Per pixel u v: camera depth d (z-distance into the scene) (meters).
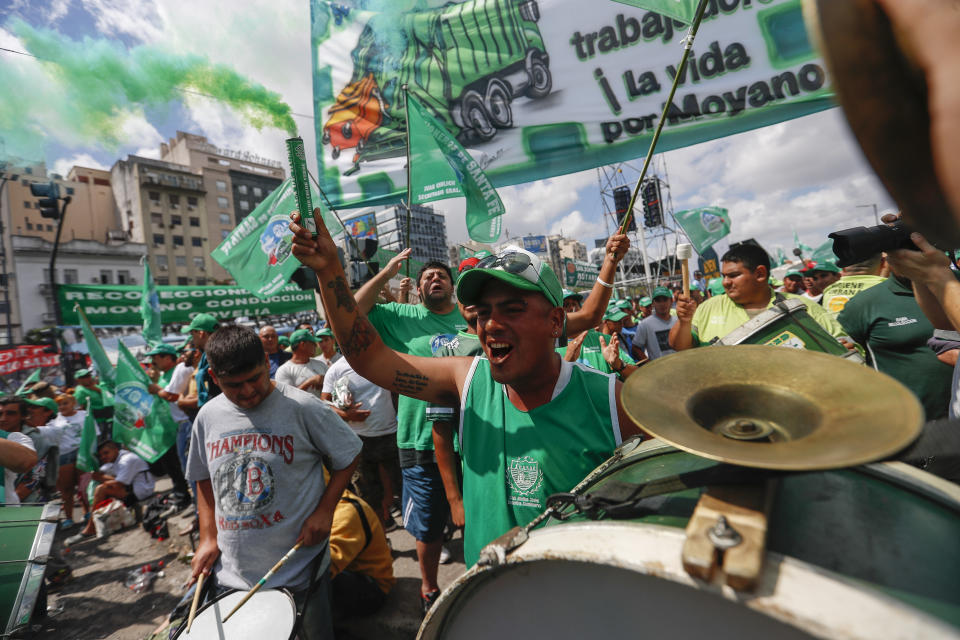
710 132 4.04
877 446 0.58
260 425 2.03
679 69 1.81
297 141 1.43
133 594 3.63
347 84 4.88
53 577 3.77
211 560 2.07
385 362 1.59
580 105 4.34
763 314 2.10
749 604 0.56
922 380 2.34
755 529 0.61
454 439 2.60
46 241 42.62
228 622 1.76
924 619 0.50
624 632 0.76
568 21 4.31
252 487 1.99
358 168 4.88
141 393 5.18
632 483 0.93
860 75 0.34
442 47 4.61
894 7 0.32
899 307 2.42
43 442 4.75
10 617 2.11
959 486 0.84
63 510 5.53
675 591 0.70
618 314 5.83
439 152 3.89
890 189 0.37
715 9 3.90
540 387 1.38
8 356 13.12
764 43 3.82
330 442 2.10
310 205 1.46
